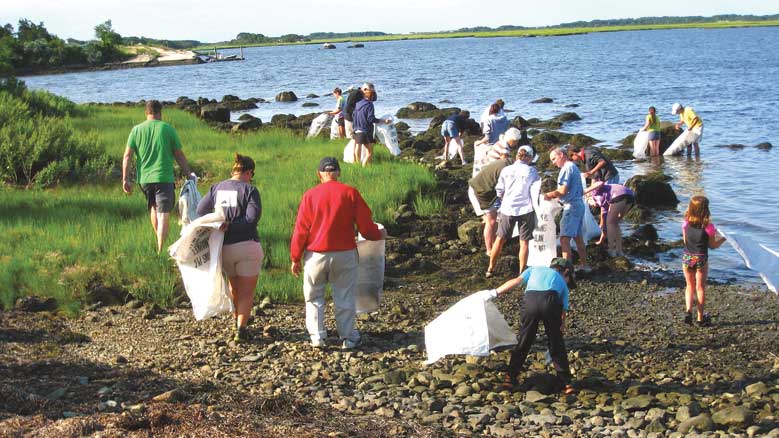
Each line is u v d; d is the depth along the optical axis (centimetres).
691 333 916
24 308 889
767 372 788
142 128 1057
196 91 6431
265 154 2014
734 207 1681
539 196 1076
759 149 2470
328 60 12494
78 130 2302
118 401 608
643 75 6231
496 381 736
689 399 700
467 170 2103
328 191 783
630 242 1351
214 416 571
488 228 1192
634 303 1032
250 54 18738
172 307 933
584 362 808
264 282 1000
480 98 4797
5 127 1786
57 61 11850
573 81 5909
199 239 783
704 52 9981
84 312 893
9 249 1060
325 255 783
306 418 595
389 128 1906
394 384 712
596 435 605
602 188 1265
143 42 17362
